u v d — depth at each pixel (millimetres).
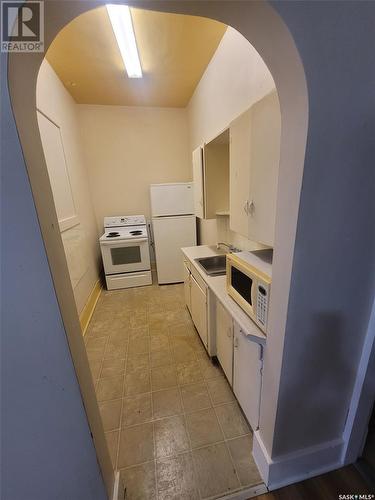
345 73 686
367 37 672
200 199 2436
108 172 3889
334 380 1070
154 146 3941
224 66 2148
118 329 2641
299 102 716
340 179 786
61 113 2705
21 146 592
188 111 3732
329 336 984
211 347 1943
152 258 4418
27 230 639
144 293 3551
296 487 1158
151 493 1175
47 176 748
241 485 1183
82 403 820
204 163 2248
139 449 1380
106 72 2594
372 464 1225
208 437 1431
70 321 808
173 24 1878
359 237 877
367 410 1130
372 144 774
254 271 1182
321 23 631
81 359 873
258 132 1200
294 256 837
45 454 840
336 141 740
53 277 694
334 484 1162
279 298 944
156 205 3590
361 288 949
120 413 1615
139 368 2027
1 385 729
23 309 687
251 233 1366
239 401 1503
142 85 2969
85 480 922
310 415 1104
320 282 894
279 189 879
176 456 1333
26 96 632
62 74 2602
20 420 778
